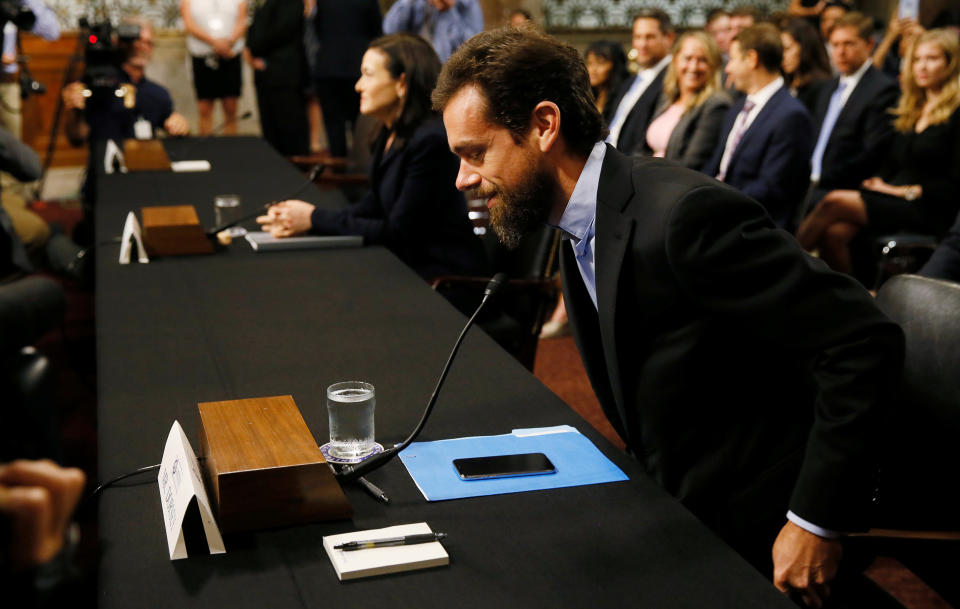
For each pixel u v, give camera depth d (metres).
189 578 1.05
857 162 4.64
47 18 5.90
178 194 3.57
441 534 1.13
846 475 1.23
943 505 1.58
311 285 2.36
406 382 1.70
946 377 1.58
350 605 1.01
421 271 2.88
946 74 4.12
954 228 3.09
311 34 6.50
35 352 1.81
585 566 1.09
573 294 1.54
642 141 4.86
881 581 2.38
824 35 6.38
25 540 0.51
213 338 1.93
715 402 1.40
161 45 8.37
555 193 1.40
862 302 1.23
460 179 1.40
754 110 3.95
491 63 1.31
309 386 1.67
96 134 5.29
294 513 1.17
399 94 2.79
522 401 1.61
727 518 1.42
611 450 1.41
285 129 6.96
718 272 1.26
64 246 4.14
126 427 1.47
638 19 5.00
